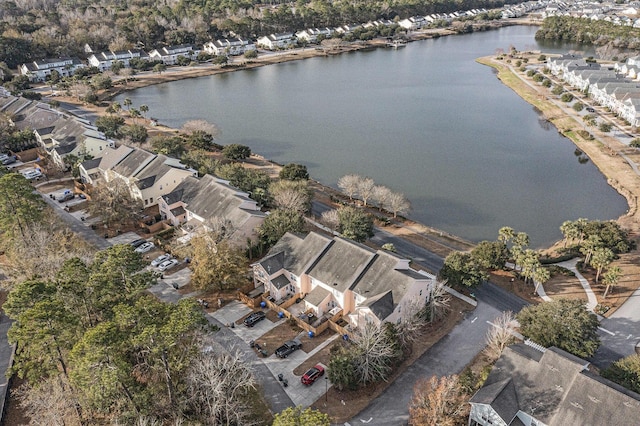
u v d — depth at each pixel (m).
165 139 123.06
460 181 115.75
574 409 45.22
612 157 126.12
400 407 52.94
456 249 86.00
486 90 196.12
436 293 64.81
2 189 71.75
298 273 68.81
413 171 121.31
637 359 52.41
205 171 103.81
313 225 91.75
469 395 52.31
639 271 77.50
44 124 134.88
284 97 191.50
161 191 98.75
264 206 94.12
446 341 62.88
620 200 106.19
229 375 50.78
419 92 194.25
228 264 69.00
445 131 150.00
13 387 54.84
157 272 76.56
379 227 93.69
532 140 142.50
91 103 182.38
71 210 97.12
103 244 84.56
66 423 49.56
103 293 52.91
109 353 43.41
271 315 67.38
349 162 127.44
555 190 111.25
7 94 169.25
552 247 87.88
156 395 48.66
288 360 59.34
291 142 142.75
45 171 114.50
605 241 77.50
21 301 48.06
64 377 49.81
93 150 117.88
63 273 55.62
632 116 146.12
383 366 54.97
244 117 167.62
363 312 61.06
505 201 106.12
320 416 37.28
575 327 56.25
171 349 48.59
